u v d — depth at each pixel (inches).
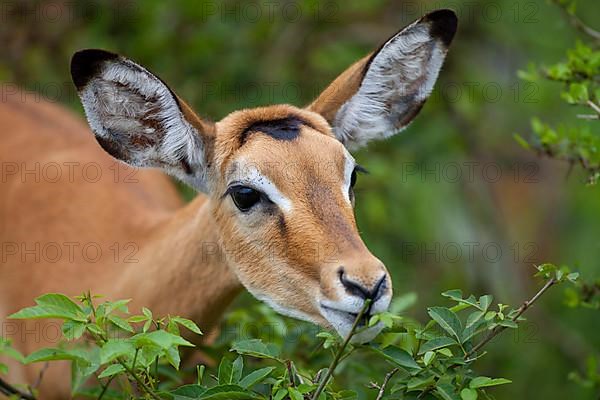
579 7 644.7
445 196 626.8
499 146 682.2
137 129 376.5
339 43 603.8
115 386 367.2
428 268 625.9
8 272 457.1
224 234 363.9
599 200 714.2
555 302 658.8
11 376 430.3
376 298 307.4
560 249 771.4
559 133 388.5
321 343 369.1
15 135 503.8
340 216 332.8
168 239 393.7
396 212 589.3
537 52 635.5
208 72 575.5
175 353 277.0
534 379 595.5
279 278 343.0
